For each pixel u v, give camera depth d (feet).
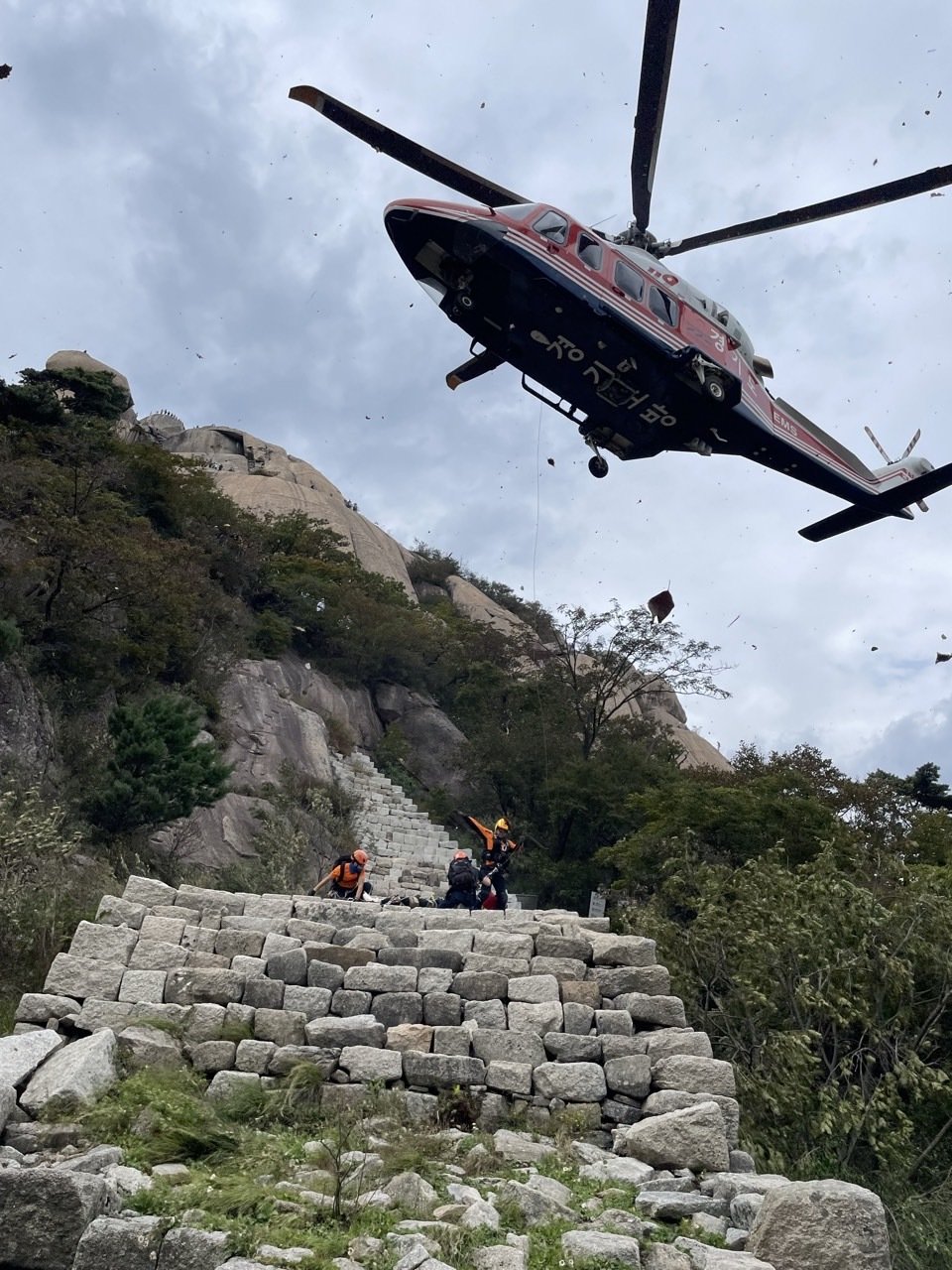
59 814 49.16
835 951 42.96
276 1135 24.64
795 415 46.83
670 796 74.08
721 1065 28.63
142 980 30.25
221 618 97.35
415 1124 26.14
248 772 82.94
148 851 61.98
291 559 132.46
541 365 41.93
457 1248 18.29
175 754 62.64
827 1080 41.37
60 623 70.33
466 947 33.35
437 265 40.65
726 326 44.55
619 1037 29.66
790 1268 18.92
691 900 48.57
